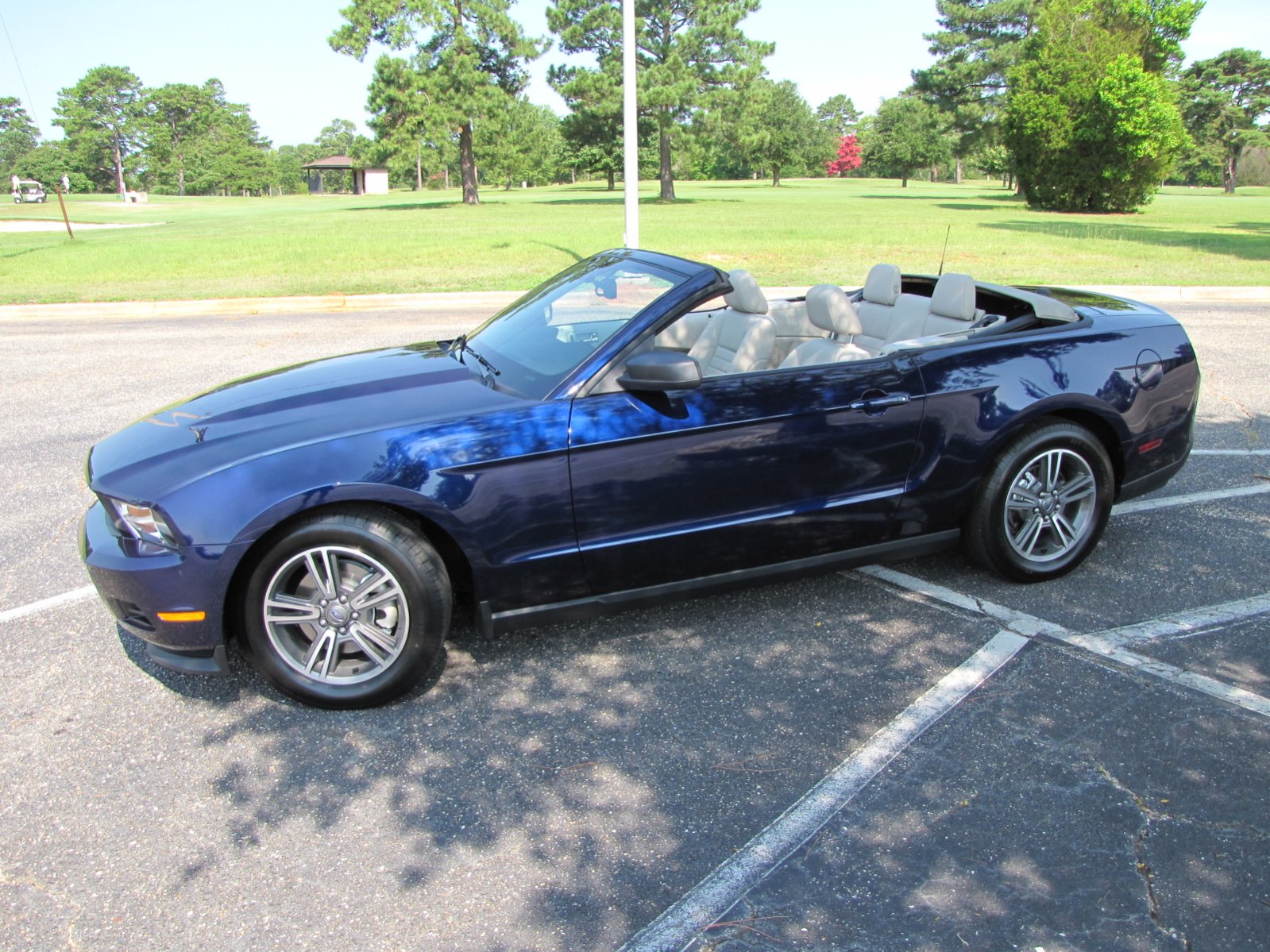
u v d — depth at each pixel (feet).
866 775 9.36
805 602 13.29
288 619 10.48
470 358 12.89
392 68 144.66
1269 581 13.55
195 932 7.49
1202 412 22.65
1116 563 14.32
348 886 7.99
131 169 438.81
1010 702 10.60
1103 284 43.96
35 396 26.02
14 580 14.33
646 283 12.28
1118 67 106.01
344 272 53.72
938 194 204.44
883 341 15.43
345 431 10.41
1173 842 8.32
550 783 9.36
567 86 141.49
